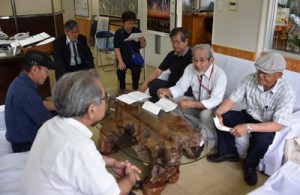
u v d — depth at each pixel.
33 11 5.55
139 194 1.92
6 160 1.71
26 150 1.87
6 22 5.29
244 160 2.21
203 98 2.48
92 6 7.14
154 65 5.33
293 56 3.12
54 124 1.03
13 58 3.08
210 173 2.19
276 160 2.04
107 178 0.99
